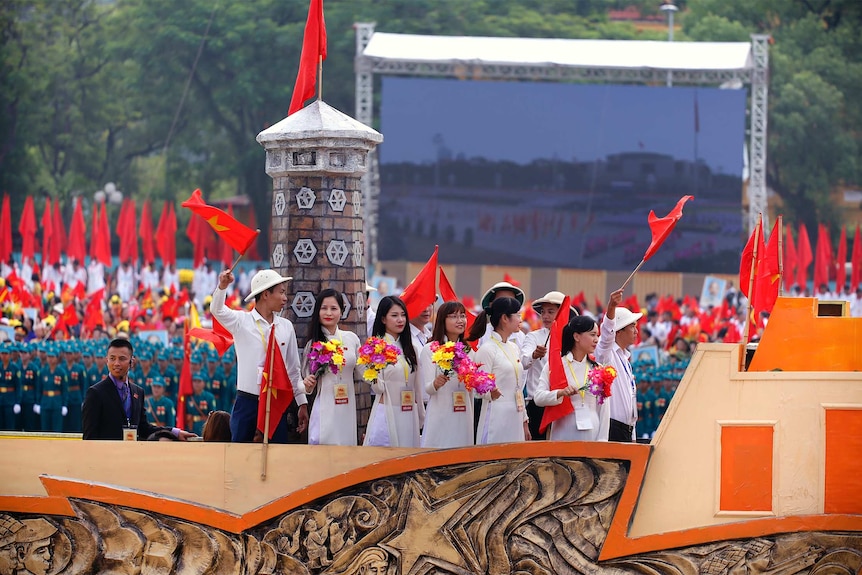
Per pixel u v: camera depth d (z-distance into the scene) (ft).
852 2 296.51
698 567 54.90
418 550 54.65
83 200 290.76
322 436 58.44
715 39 291.58
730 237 203.82
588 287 209.15
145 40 290.35
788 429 54.95
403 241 210.79
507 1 302.66
